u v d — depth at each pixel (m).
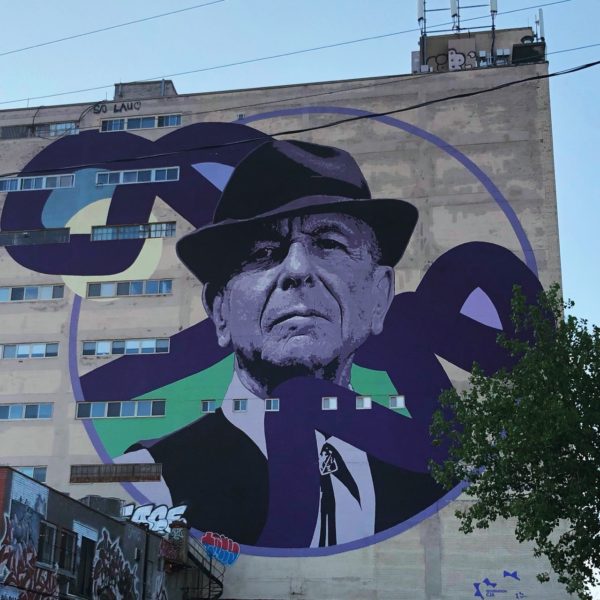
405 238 60.69
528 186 60.94
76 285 64.06
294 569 54.75
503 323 58.06
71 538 38.78
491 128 62.50
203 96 67.06
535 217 60.19
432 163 62.25
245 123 65.69
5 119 69.56
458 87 63.75
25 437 60.94
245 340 60.22
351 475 56.06
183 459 58.34
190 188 64.88
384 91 64.50
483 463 35.50
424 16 69.94
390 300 59.47
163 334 61.66
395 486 55.47
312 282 60.50
